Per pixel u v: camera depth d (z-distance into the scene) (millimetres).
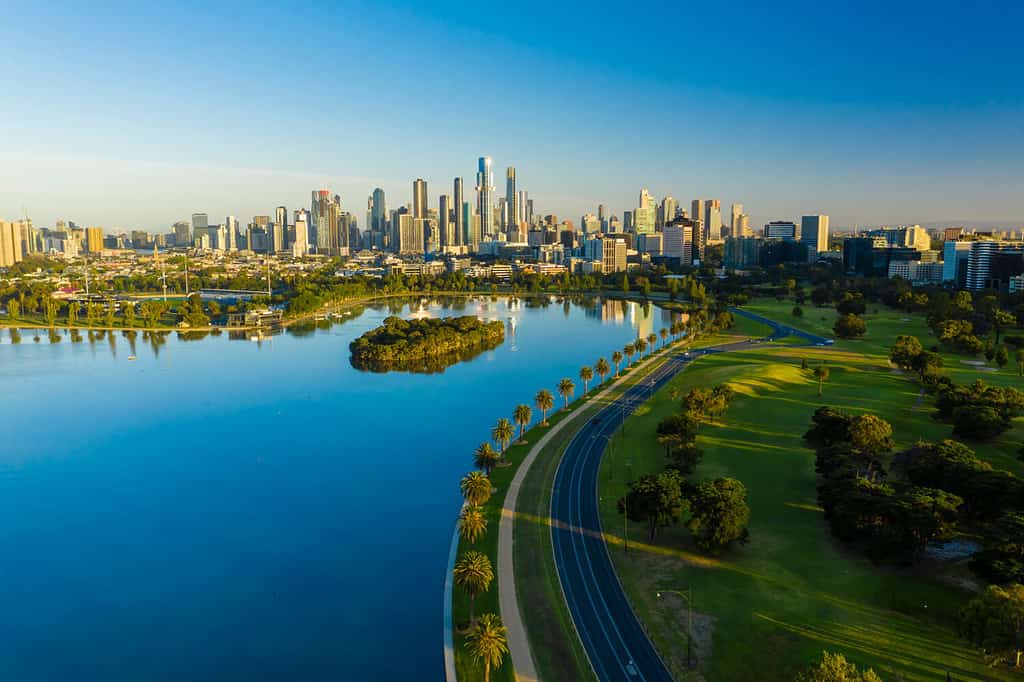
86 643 166625
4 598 186625
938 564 171875
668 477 198500
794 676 133750
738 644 144875
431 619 173375
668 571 175875
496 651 136625
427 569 197375
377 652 160500
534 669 141375
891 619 150375
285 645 164000
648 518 193625
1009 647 129125
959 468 194625
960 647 140500
